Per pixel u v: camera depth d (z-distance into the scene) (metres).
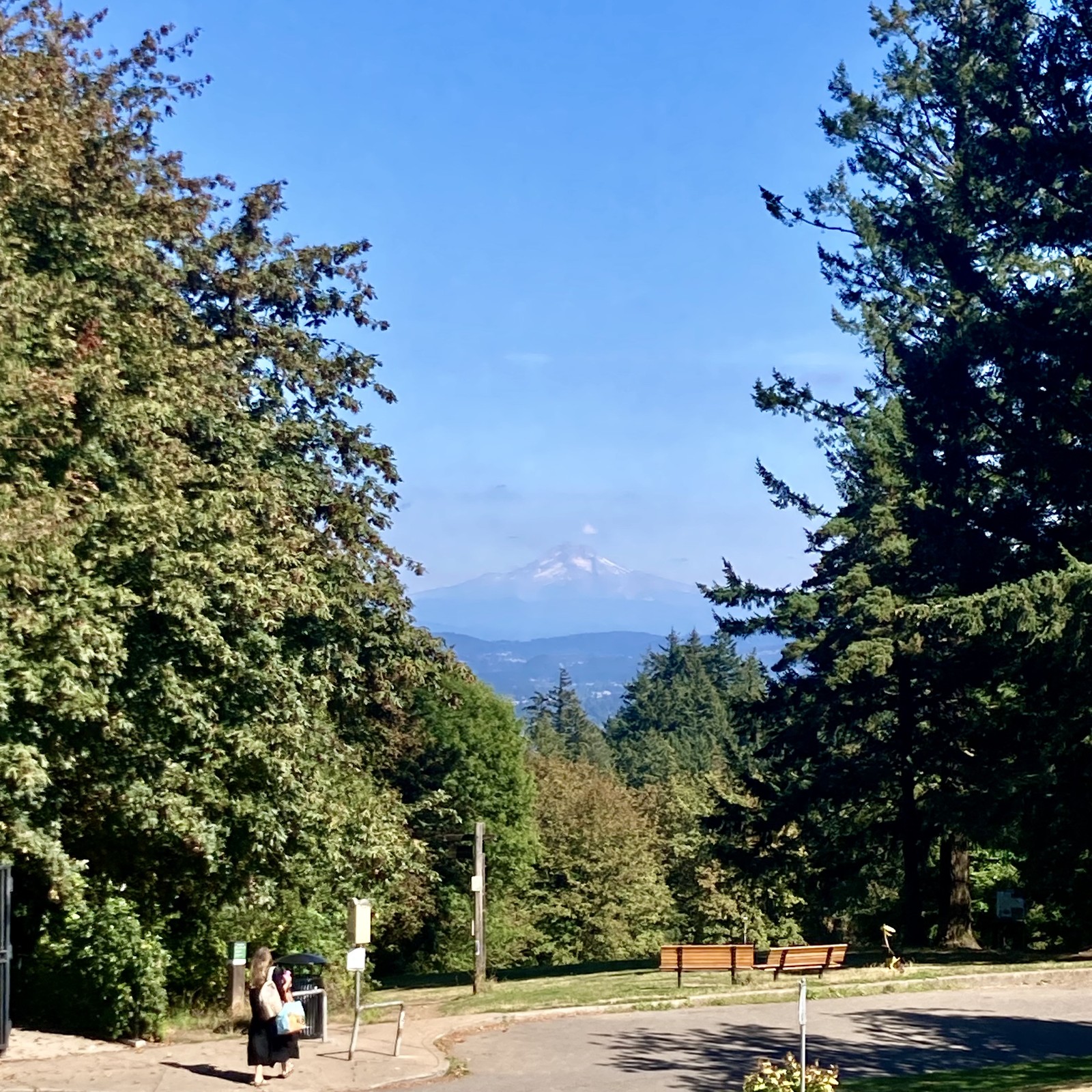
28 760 15.50
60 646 16.31
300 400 28.97
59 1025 18.16
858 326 34.31
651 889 70.38
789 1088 12.88
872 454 31.97
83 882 18.14
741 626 36.47
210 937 21.64
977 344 26.08
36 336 17.36
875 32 33.28
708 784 69.19
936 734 32.16
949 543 27.11
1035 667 26.17
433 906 48.94
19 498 15.95
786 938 58.53
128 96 25.34
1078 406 25.83
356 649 28.86
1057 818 26.94
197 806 19.23
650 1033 19.73
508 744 55.12
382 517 30.08
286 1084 15.10
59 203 19.03
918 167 33.31
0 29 19.67
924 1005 22.20
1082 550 26.27
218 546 20.02
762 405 35.78
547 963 69.94
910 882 34.00
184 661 19.61
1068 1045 18.27
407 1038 18.88
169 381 20.41
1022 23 27.08
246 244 28.11
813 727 33.78
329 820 22.19
